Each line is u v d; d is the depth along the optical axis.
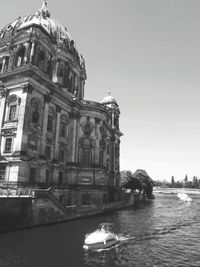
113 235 29.59
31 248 25.12
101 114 63.34
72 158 57.06
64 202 49.22
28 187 40.09
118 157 89.56
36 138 45.97
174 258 24.41
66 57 63.88
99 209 52.12
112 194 69.44
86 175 57.69
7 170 41.69
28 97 44.22
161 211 64.31
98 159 60.22
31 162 42.91
